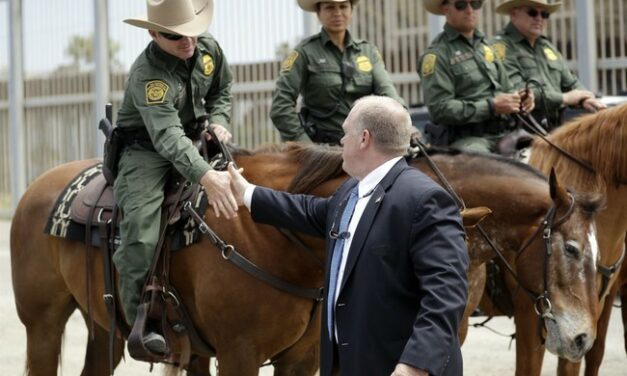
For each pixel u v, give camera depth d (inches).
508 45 290.5
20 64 727.7
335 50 252.1
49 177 226.7
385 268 136.0
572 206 178.5
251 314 179.6
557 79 292.2
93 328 212.2
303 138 248.4
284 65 252.4
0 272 521.7
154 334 184.9
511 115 257.9
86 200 205.9
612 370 302.5
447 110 257.1
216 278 181.3
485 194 185.9
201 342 191.5
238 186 165.0
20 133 729.0
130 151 197.6
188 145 180.4
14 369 312.0
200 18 194.4
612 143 225.6
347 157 143.8
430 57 265.0
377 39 558.9
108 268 197.8
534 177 189.3
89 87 683.4
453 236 134.0
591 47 494.0
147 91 187.9
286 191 185.0
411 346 128.0
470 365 312.5
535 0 284.7
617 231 230.8
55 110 711.1
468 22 263.4
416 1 543.5
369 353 135.6
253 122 600.7
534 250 182.7
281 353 191.6
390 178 140.4
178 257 188.5
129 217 188.9
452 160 189.2
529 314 219.5
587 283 175.2
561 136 235.3
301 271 179.6
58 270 215.6
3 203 757.9
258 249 180.1
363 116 141.9
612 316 388.2
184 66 194.2
